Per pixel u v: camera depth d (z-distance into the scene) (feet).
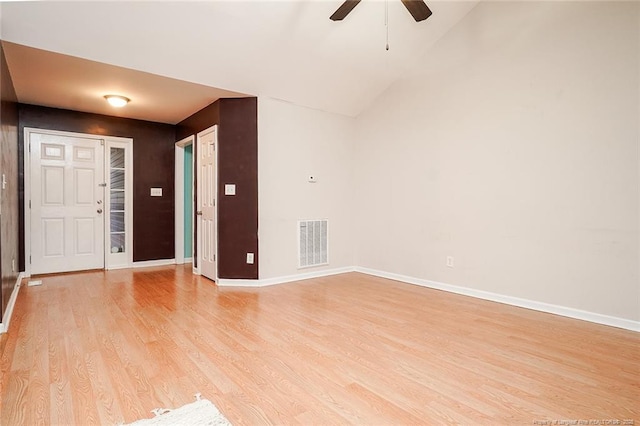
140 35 9.66
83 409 5.41
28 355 7.23
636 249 8.87
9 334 8.34
